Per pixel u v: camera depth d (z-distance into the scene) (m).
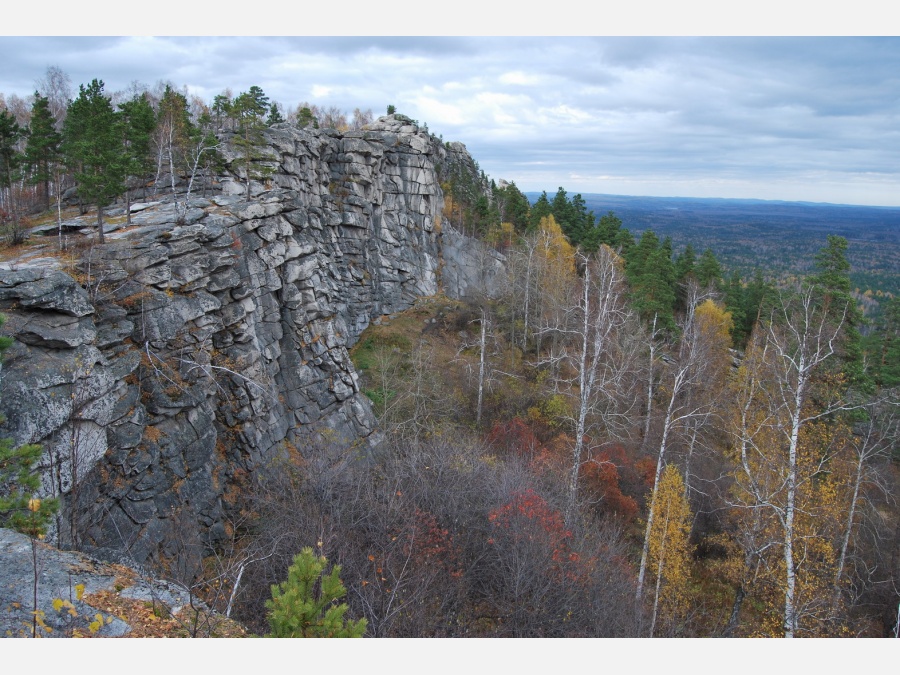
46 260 17.30
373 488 18.89
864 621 23.05
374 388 35.16
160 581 9.26
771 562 22.44
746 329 55.88
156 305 18.27
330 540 14.40
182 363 18.77
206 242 20.73
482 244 54.91
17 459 9.77
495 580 15.37
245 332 21.84
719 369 37.50
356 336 41.28
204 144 29.80
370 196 45.41
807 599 20.67
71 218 23.45
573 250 57.47
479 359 40.47
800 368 17.67
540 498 18.98
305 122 52.50
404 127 51.47
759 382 27.89
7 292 13.73
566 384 37.44
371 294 45.00
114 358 16.38
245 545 18.34
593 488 27.05
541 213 65.94
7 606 7.58
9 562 8.50
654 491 21.66
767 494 21.58
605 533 22.30
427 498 18.16
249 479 20.44
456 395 35.41
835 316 34.66
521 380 38.50
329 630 6.68
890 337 42.22
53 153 27.64
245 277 22.36
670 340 45.00
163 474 17.12
